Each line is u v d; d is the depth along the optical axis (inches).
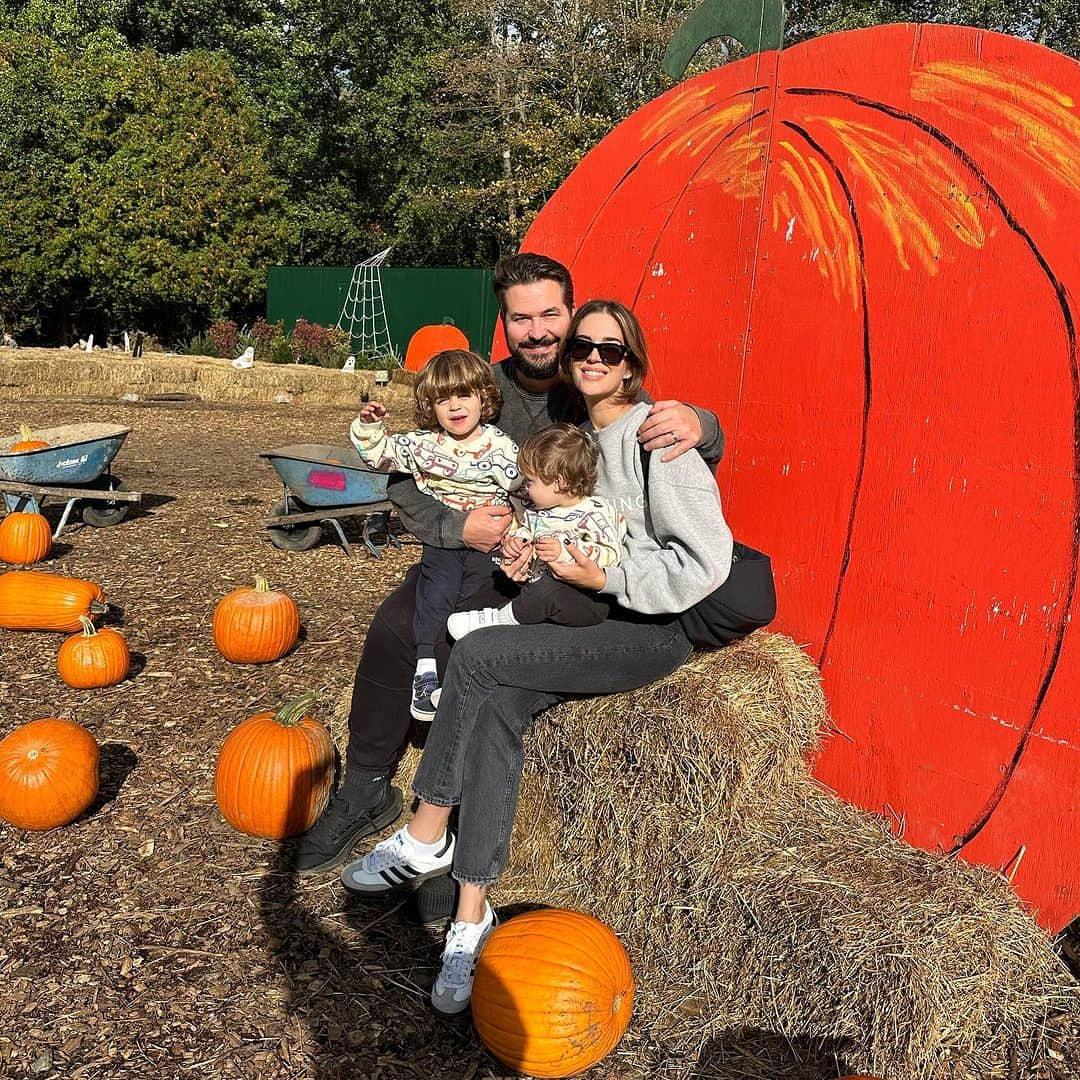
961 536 106.4
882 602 115.3
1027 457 99.8
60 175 1017.5
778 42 131.5
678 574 101.5
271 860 127.0
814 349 124.3
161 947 109.7
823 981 92.4
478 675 104.0
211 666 189.6
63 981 104.1
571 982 91.4
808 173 125.2
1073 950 111.9
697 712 106.2
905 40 112.5
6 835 131.3
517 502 125.3
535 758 116.5
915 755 111.7
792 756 117.8
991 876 103.0
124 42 1168.2
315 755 133.1
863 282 117.3
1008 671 102.2
